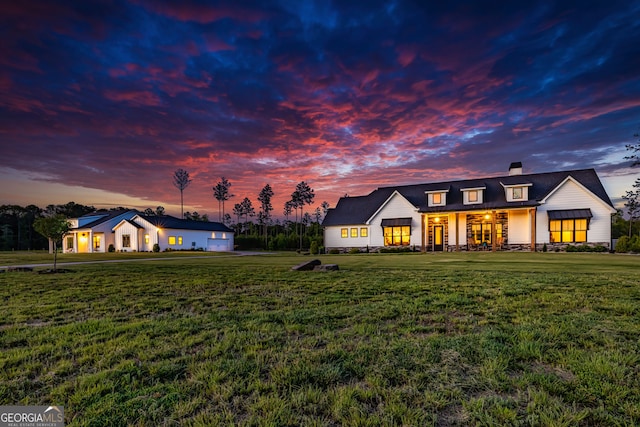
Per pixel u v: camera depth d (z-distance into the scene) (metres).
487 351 2.94
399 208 25.38
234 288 6.96
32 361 2.93
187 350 3.16
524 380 2.38
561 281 6.92
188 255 25.75
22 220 57.44
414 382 2.41
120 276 9.52
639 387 2.23
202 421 1.92
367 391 2.27
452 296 5.48
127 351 3.13
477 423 1.88
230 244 43.91
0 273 11.01
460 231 23.44
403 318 4.23
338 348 3.11
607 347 3.01
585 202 20.12
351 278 8.15
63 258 22.20
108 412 2.05
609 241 19.50
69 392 2.32
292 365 2.73
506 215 22.12
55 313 4.87
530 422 1.87
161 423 1.93
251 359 2.91
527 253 18.19
